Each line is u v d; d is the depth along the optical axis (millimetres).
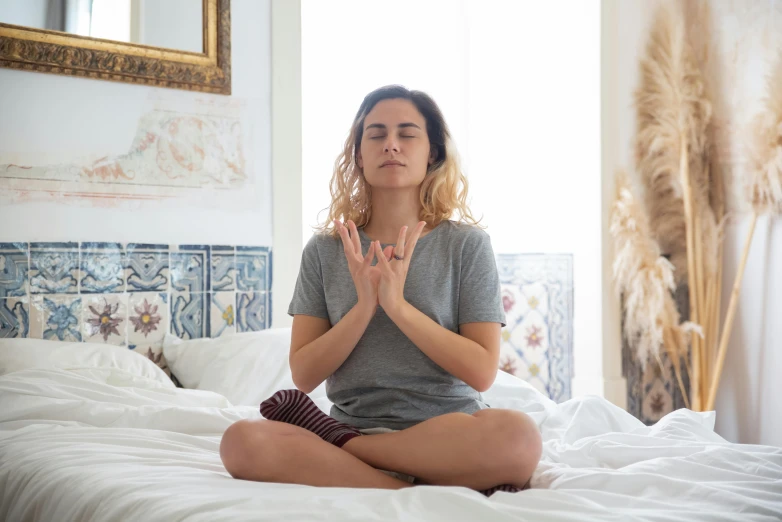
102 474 1413
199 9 2902
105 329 2695
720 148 3666
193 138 2891
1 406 1961
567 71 3678
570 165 3666
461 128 4125
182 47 2865
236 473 1393
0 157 2533
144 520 1168
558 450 1681
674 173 3686
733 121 3605
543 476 1422
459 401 1583
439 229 1701
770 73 3432
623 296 3562
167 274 2820
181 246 2852
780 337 3445
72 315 2639
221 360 2629
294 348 1678
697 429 1847
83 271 2662
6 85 2547
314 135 3502
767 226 3490
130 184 2758
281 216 3082
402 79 3834
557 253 3721
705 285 3672
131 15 2760
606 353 3506
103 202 2707
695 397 3578
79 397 2053
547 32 3770
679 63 3672
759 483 1303
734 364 3646
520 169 3900
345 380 1607
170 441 1777
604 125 3529
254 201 3021
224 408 2182
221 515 1091
